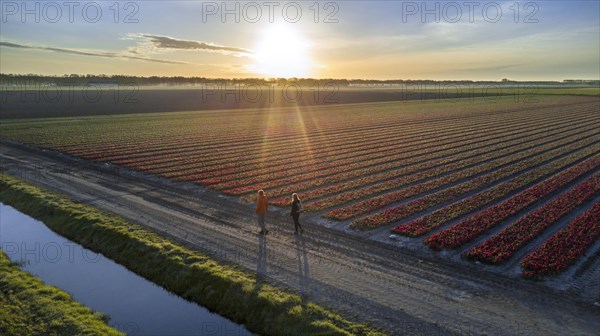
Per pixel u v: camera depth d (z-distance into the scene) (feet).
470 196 95.55
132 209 86.99
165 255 63.00
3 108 328.70
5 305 51.39
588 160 130.93
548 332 43.27
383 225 76.74
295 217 71.41
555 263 57.82
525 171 119.34
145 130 220.64
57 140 181.68
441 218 78.95
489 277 55.67
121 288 58.13
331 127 234.38
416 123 248.93
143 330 47.96
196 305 53.98
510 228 71.82
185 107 379.96
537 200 89.35
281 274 56.70
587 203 87.15
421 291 51.96
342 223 78.59
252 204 91.71
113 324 49.14
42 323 47.80
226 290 53.67
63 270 63.46
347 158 144.15
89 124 242.78
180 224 77.61
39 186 104.99
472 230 71.05
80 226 77.92
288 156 148.77
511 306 48.32
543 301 49.42
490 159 137.39
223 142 181.68
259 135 203.21
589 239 66.28
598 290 51.83
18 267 63.36
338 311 47.62
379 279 55.21
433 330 43.83
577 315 46.34
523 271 56.39
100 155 148.77
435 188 102.47
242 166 131.75
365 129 224.12
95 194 98.68
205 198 96.48
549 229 73.05
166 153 154.92
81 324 47.44
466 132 205.26
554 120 250.37
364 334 43.24
